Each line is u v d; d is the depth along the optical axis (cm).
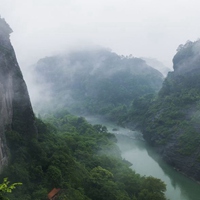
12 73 7288
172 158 11069
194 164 10000
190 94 14000
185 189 8856
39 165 6644
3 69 6806
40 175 6325
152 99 18275
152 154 12469
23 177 5850
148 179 7375
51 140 8381
